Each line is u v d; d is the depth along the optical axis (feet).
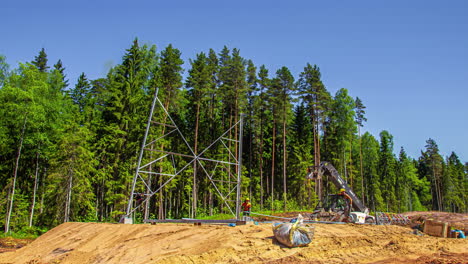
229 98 144.77
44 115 98.78
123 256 34.91
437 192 267.59
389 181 224.74
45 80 106.52
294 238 36.35
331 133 182.60
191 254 32.55
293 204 154.40
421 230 58.54
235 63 141.49
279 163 189.06
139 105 115.24
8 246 69.97
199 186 145.38
